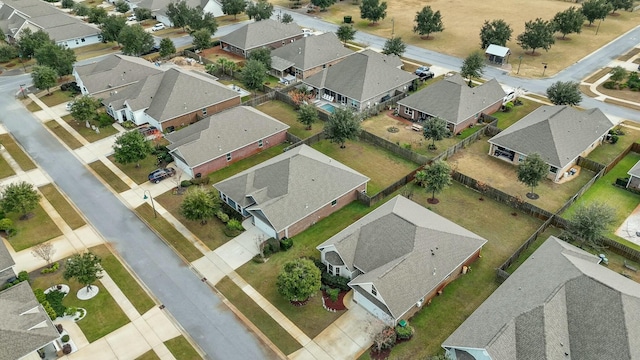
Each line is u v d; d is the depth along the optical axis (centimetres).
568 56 9250
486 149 6316
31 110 7569
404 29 11175
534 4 12850
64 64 8381
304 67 8400
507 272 4281
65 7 13350
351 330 3762
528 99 7625
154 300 4081
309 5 13250
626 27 10806
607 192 5362
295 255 4538
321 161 5291
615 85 7825
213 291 4172
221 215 4966
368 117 7219
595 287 3506
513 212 5094
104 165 6078
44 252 4334
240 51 9619
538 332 3228
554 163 5503
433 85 7100
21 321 3534
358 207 5206
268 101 7744
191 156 5672
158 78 7344
